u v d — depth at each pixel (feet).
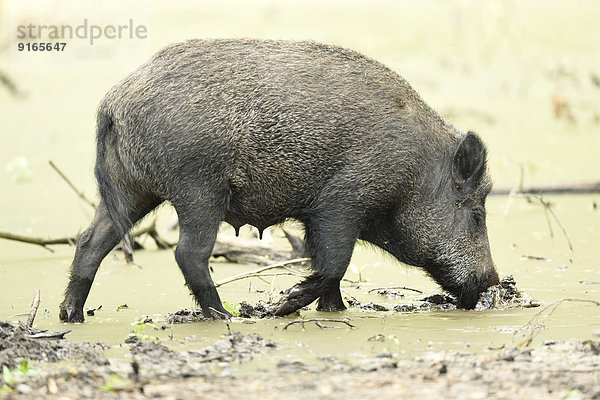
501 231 69.36
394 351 38.78
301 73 47.06
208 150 45.62
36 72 125.90
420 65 130.62
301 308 49.42
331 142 46.88
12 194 80.23
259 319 46.65
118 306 50.21
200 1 169.48
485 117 109.70
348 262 48.29
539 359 36.52
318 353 38.55
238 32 147.74
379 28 150.92
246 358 37.52
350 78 47.67
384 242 51.21
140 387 33.55
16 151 94.12
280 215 48.52
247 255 60.95
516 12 147.64
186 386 33.76
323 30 150.61
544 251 62.49
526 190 80.23
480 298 50.65
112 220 47.16
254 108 46.14
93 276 47.26
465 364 35.99
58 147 95.55
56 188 82.28
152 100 45.62
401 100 48.39
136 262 61.87
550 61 129.18
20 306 49.80
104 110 46.68
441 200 49.93
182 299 51.90
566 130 106.01
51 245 66.49
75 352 38.70
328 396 32.32
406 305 50.03
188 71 46.14
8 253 64.03
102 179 46.83
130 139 45.93
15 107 112.88
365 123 47.16
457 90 120.98
